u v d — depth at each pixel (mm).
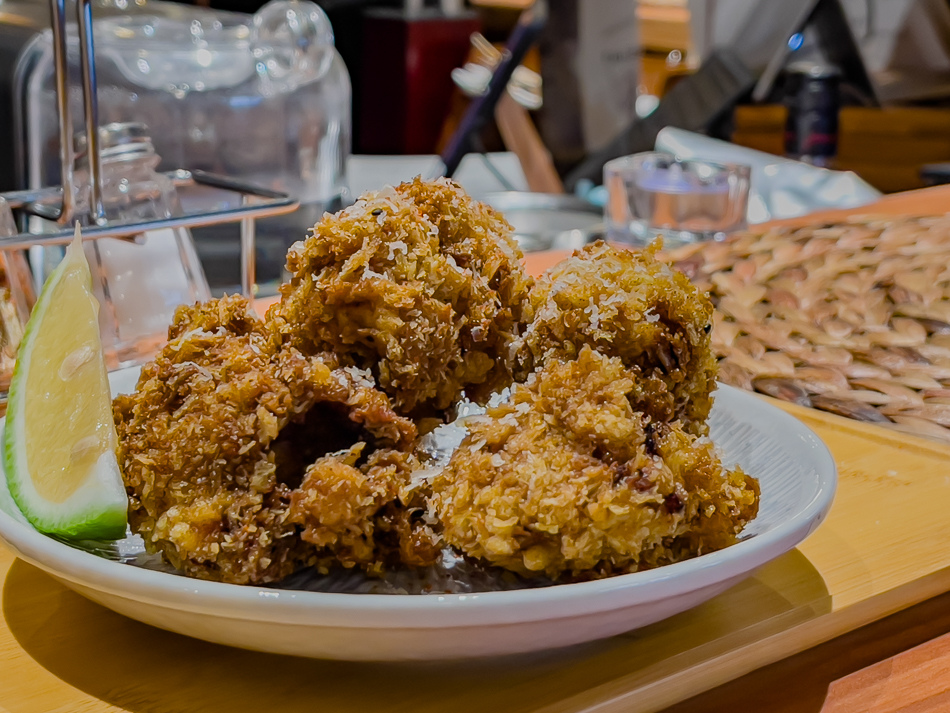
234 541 137
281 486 143
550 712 124
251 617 116
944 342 263
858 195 527
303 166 385
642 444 139
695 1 699
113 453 144
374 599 115
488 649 122
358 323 157
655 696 131
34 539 131
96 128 228
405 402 162
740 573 127
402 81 816
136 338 252
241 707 126
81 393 154
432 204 175
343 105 399
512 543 134
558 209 519
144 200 256
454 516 139
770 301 304
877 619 156
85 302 168
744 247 361
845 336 274
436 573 147
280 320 162
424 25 798
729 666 138
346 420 150
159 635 142
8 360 223
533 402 148
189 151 364
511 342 174
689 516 138
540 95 725
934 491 192
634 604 120
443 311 161
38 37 350
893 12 721
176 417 146
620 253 173
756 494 147
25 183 362
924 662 145
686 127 650
